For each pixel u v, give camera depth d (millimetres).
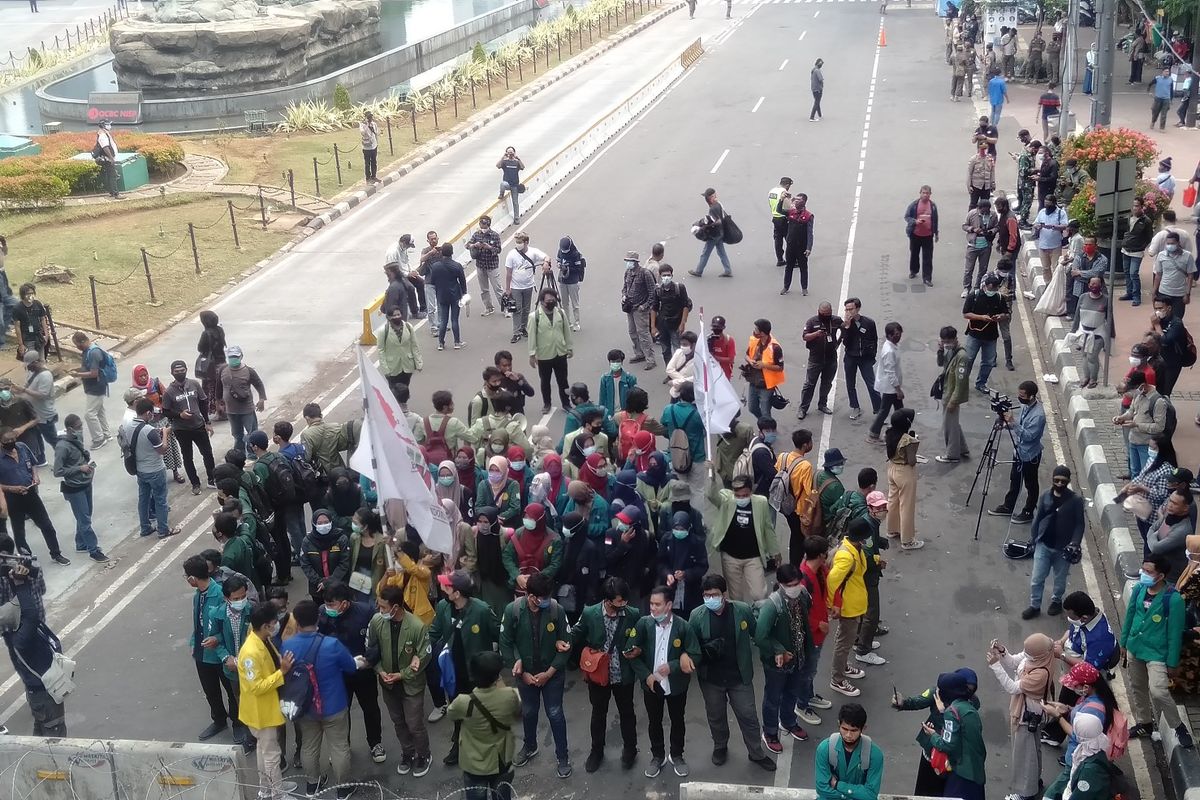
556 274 23422
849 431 17312
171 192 31766
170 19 49812
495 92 45219
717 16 63062
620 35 57281
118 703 12234
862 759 8617
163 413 16391
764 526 11852
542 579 10312
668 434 14258
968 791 9109
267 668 10141
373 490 13586
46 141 33844
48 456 18250
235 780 9836
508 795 10047
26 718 12047
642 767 10922
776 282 23594
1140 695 10664
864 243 25625
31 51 56594
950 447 16188
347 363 21312
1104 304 17656
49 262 26047
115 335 22719
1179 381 17922
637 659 10391
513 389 15578
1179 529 11453
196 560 10961
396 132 39094
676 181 31719
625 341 21188
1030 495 14336
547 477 12727
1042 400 18031
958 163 31656
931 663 12055
